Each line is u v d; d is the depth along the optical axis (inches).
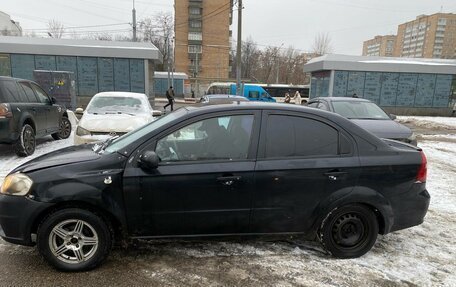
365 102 368.8
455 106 982.4
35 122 325.4
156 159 124.7
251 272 131.3
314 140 138.2
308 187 134.8
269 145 134.8
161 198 128.3
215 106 139.4
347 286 124.3
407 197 141.9
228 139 134.3
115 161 128.2
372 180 137.9
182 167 128.8
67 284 120.4
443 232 174.4
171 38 2142.0
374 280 128.8
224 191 130.6
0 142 285.4
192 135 132.7
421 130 676.1
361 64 947.3
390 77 964.0
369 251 150.5
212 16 2655.0
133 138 138.2
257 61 2955.2
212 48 2709.2
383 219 141.3
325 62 950.4
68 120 423.2
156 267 132.7
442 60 1040.2
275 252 146.5
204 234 134.4
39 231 124.0
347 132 140.4
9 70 822.5
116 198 126.0
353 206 138.6
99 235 127.6
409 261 143.8
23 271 127.5
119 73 868.6
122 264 134.0
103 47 846.5
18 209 122.5
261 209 134.0
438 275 134.2
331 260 141.2
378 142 143.4
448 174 296.4
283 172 132.6
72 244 126.7
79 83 857.5
